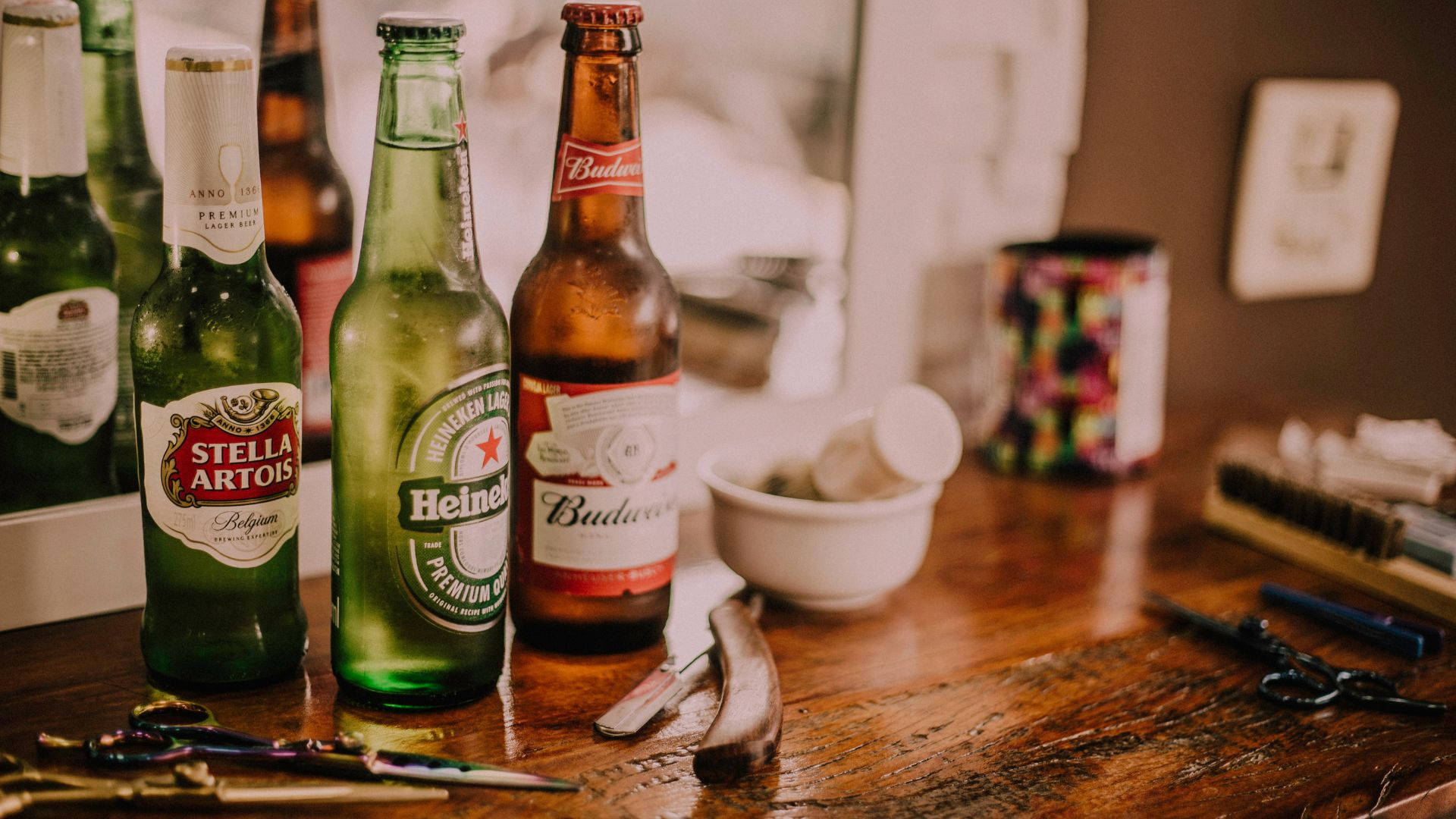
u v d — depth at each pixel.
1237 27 1.35
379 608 0.60
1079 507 1.00
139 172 0.70
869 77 1.01
